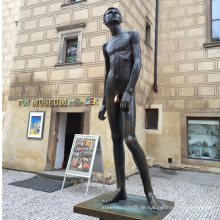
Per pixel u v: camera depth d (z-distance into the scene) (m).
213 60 9.25
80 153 5.71
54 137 7.77
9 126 8.63
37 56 8.62
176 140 9.38
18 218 3.77
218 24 9.59
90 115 7.20
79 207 2.32
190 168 8.98
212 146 8.96
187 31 9.94
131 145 2.38
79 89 7.55
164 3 10.61
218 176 8.02
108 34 7.38
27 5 9.19
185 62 9.75
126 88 2.56
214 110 8.93
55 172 7.20
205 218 3.86
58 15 8.45
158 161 9.55
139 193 5.51
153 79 10.13
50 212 4.09
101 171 5.98
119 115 2.72
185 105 9.45
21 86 8.73
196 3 9.95
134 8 8.45
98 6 7.70
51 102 7.89
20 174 7.53
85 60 7.63
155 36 10.41
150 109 10.05
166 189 6.00
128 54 2.64
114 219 2.12
